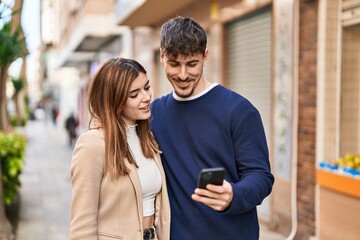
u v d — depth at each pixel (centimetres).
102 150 207
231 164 215
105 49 1758
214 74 771
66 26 2116
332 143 498
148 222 222
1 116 997
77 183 204
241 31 702
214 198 184
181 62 208
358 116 503
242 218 219
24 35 664
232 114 213
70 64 2555
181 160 224
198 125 220
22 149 716
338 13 490
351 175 446
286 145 559
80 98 3059
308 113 520
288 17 548
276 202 581
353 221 443
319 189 496
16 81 1945
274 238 551
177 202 227
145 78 219
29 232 598
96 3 1364
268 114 636
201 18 811
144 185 217
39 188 931
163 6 838
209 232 218
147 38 1162
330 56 492
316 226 502
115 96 210
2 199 584
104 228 208
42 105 5378
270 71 622
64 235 586
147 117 219
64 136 2614
